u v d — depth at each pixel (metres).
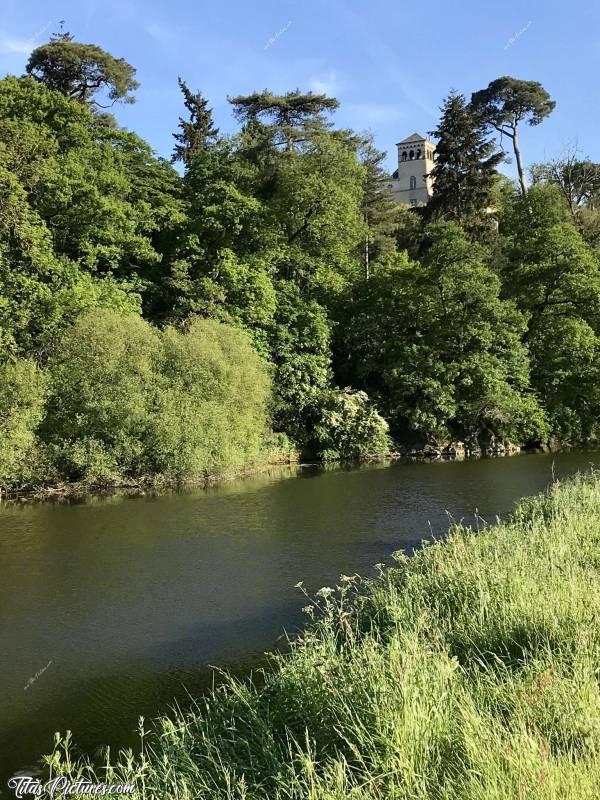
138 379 21.56
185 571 11.28
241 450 24.28
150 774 4.53
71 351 21.36
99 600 9.88
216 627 8.65
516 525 10.12
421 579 7.57
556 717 3.69
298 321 31.52
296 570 11.12
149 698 6.71
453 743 3.67
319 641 6.10
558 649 4.79
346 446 29.52
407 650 4.76
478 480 21.53
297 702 4.77
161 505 17.78
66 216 27.80
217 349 23.84
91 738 5.96
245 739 4.64
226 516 16.06
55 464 20.47
